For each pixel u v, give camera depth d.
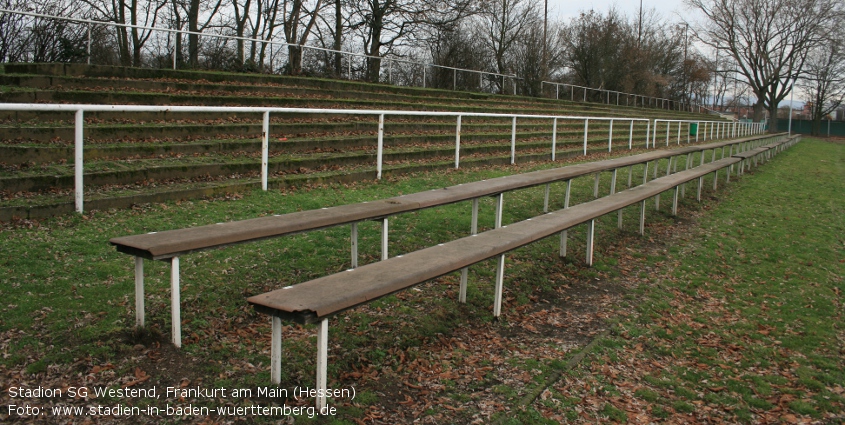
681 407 3.37
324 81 15.20
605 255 6.41
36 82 9.21
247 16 23.09
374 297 2.97
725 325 4.78
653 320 4.73
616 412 3.22
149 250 2.99
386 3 23.61
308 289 2.96
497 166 10.59
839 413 3.46
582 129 18.72
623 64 40.78
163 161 7.01
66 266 4.11
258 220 3.92
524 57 33.91
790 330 4.77
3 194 5.29
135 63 12.75
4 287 3.70
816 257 7.08
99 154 6.79
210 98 10.50
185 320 3.60
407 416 2.97
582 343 4.10
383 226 4.63
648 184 7.99
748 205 10.29
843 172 17.95
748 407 3.46
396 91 17.73
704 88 69.25
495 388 3.33
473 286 4.84
